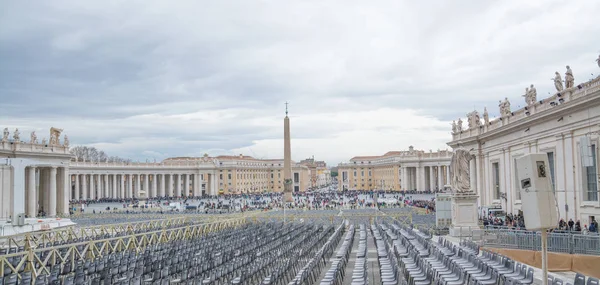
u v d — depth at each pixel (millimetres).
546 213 11047
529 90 54656
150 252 34062
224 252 32281
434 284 17500
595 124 40531
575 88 43594
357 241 48562
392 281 19594
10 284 23219
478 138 75125
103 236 44438
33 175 99250
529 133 55000
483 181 75188
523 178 11531
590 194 42281
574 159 44312
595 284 14383
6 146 93062
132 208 123938
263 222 72125
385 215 80250
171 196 185750
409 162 194750
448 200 50469
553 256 24547
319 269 28469
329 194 182125
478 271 20203
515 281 15445
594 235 26438
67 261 31234
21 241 44125
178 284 23812
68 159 111125
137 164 180000
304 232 51562
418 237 36000
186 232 50312
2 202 88062
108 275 24156
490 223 49969
